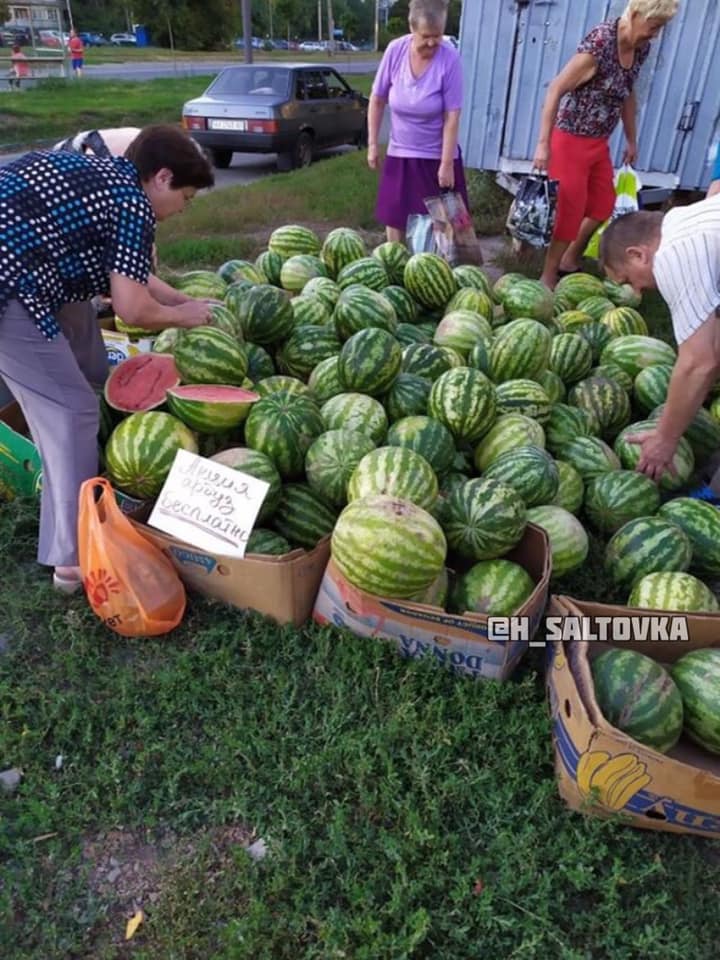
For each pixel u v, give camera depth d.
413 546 2.79
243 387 4.07
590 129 6.40
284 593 3.17
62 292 3.10
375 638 3.13
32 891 2.40
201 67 43.97
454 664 3.04
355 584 2.90
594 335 5.30
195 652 3.18
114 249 3.02
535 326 4.43
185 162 3.34
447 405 3.89
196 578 3.37
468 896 2.38
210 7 59.16
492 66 8.92
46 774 2.74
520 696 2.99
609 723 2.55
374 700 2.99
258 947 2.25
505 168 9.44
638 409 4.89
